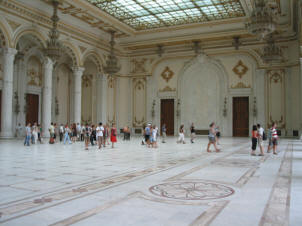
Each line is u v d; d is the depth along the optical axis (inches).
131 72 1175.0
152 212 151.8
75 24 914.1
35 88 985.5
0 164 331.0
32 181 232.2
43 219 140.3
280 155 431.2
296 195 188.7
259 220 139.6
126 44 1111.0
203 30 986.1
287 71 959.0
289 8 775.1
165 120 1130.7
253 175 262.1
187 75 1101.1
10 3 708.0
